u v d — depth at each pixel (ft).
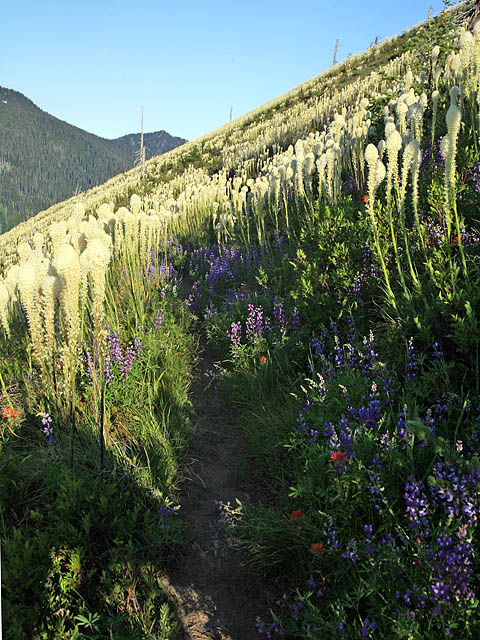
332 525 7.73
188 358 19.03
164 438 12.16
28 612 6.82
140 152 139.44
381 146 18.06
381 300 14.15
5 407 11.86
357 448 8.23
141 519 9.34
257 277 22.34
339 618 6.10
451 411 8.98
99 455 10.44
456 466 6.36
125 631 7.26
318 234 17.97
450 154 10.77
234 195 36.73
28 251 13.96
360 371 11.55
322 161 22.36
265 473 11.56
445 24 44.91
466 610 5.32
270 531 8.65
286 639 7.06
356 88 70.90
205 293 27.91
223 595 8.24
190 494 11.18
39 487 9.42
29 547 7.43
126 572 8.09
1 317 13.71
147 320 18.84
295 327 16.20
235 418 14.85
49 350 9.84
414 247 13.97
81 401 12.76
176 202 57.31
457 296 10.39
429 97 29.04
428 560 5.94
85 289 10.40
